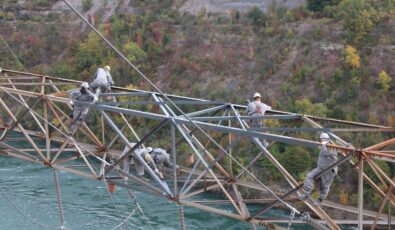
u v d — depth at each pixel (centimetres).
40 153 3944
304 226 6888
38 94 3931
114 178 3719
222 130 3194
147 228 6712
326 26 10825
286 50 10838
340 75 9588
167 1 13838
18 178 8138
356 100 9206
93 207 7194
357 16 10331
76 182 7981
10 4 15350
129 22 13400
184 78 11538
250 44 11506
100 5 14725
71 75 12525
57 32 14212
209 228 6800
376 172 2817
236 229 6800
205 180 3650
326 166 2966
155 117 3356
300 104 9219
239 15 12456
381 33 10062
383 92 9188
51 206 7162
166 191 3366
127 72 11806
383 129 3234
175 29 12706
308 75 10038
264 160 7956
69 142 4194
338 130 3177
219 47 11812
